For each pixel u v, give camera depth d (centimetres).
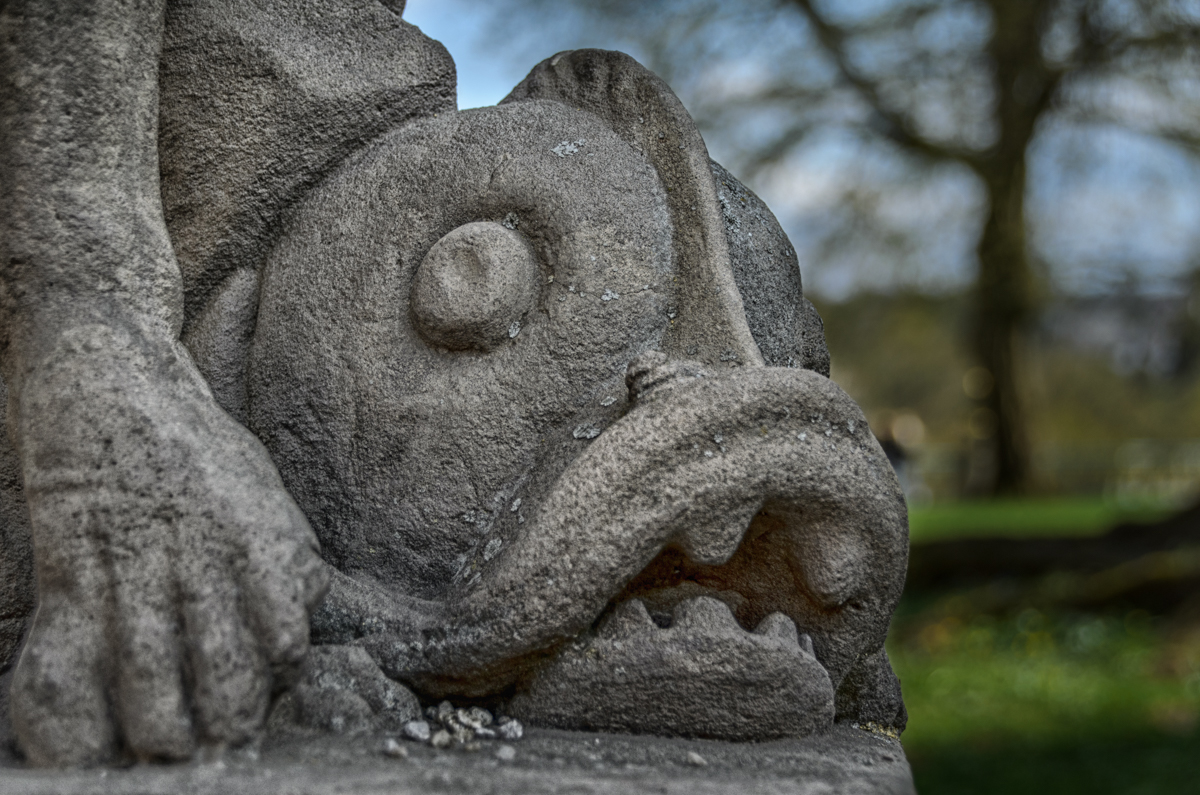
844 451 116
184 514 100
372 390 127
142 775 93
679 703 112
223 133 137
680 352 127
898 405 1427
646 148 137
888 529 118
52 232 114
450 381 125
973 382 1024
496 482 123
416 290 126
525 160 129
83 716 96
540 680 114
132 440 103
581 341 124
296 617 98
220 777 93
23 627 123
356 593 119
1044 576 545
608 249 126
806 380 115
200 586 98
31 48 114
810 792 98
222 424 111
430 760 102
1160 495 1303
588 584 109
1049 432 1551
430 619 115
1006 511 916
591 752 107
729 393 112
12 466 125
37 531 102
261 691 98
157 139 129
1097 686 385
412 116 143
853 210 785
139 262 118
